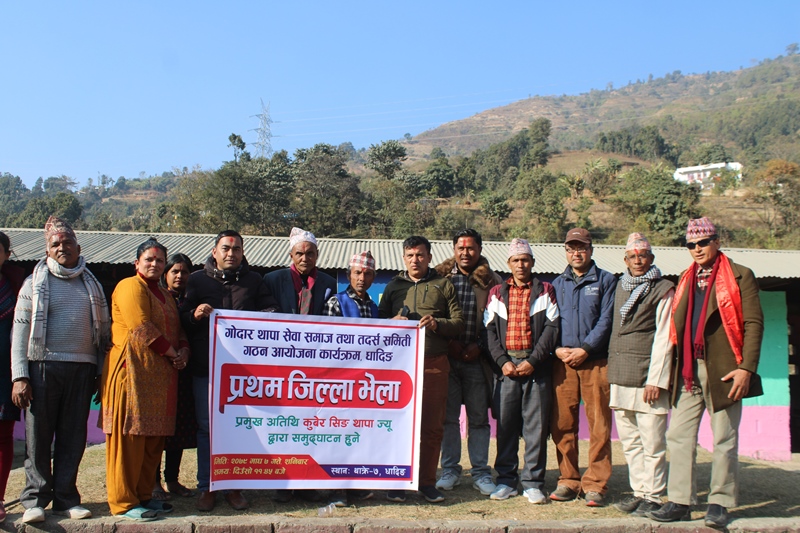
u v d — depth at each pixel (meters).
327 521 4.72
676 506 4.99
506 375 5.53
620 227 39.66
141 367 4.66
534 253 11.81
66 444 4.79
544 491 5.77
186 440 5.40
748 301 4.87
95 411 10.36
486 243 12.52
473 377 5.86
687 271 5.17
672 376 5.11
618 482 6.39
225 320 5.00
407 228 42.31
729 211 45.19
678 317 5.07
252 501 5.26
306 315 5.14
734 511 5.50
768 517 5.25
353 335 5.21
